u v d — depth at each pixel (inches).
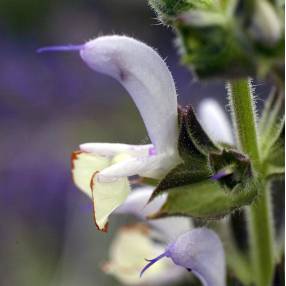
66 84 19.2
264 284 7.2
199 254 6.8
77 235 14.9
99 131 18.7
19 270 15.8
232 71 5.6
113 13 21.9
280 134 6.8
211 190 6.6
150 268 8.3
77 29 21.4
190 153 6.6
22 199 16.6
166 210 6.5
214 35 5.6
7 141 17.8
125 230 8.5
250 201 6.5
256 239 7.2
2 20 21.0
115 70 6.7
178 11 6.3
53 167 16.9
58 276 15.1
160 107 6.7
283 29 5.6
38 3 21.6
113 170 6.6
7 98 18.7
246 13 5.5
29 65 19.4
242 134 6.7
